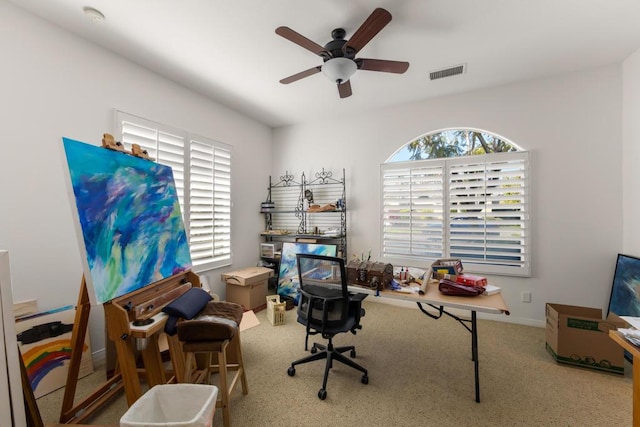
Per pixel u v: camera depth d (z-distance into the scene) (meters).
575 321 2.24
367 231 3.90
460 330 2.95
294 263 3.90
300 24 2.08
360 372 2.18
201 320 1.55
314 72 2.29
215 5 1.88
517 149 3.10
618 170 2.67
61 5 1.87
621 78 2.64
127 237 1.62
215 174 3.45
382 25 1.79
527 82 3.00
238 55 2.49
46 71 2.02
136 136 2.59
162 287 1.86
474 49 2.41
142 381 2.06
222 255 3.57
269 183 4.53
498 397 1.88
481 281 2.17
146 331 1.39
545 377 2.10
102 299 1.33
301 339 2.76
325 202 4.18
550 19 2.02
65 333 2.01
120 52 2.43
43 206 2.01
